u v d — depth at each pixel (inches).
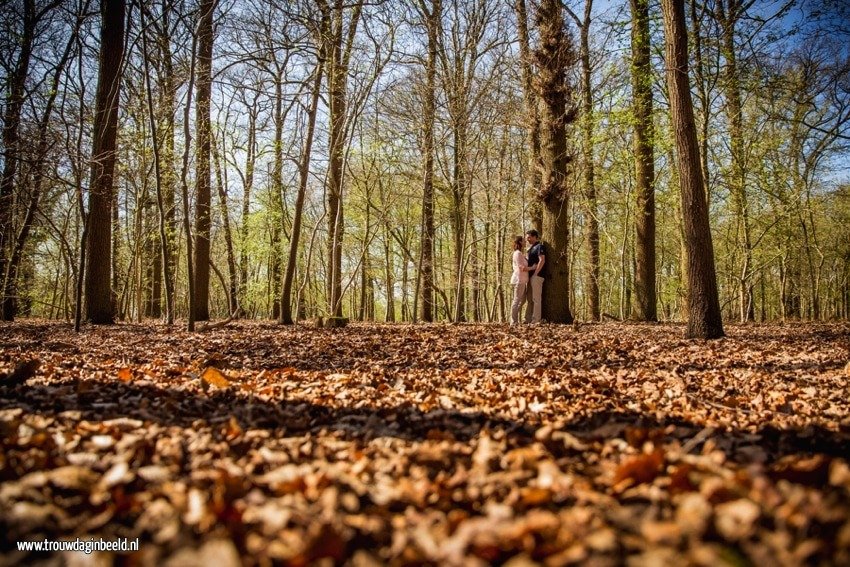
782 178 645.9
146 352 289.4
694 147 347.9
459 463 104.0
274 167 797.9
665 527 64.4
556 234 499.8
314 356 288.4
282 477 93.1
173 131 587.5
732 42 507.2
